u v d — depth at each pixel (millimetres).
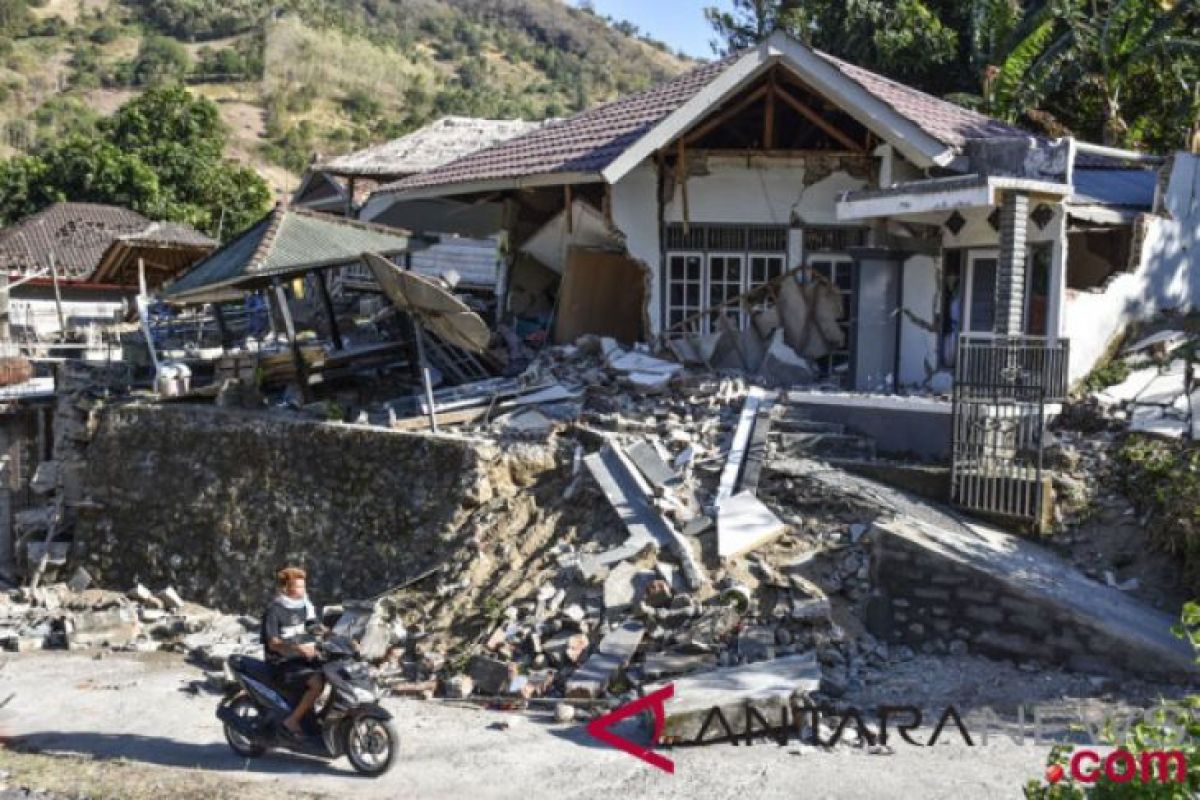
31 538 17031
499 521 12422
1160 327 15305
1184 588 10445
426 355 17125
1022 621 9820
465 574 11875
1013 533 11469
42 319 31500
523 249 19734
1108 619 9562
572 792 7695
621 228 17438
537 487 12820
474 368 17062
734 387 14633
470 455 12867
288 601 8766
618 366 15516
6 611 14445
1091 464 11906
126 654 12656
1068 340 12992
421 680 10594
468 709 9758
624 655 9867
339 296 26250
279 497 14289
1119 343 14945
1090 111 25359
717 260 17500
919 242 15555
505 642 10555
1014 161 14195
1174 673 9117
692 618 10180
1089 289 15531
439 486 12961
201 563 14852
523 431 13750
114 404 16984
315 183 30062
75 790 8023
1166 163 15781
